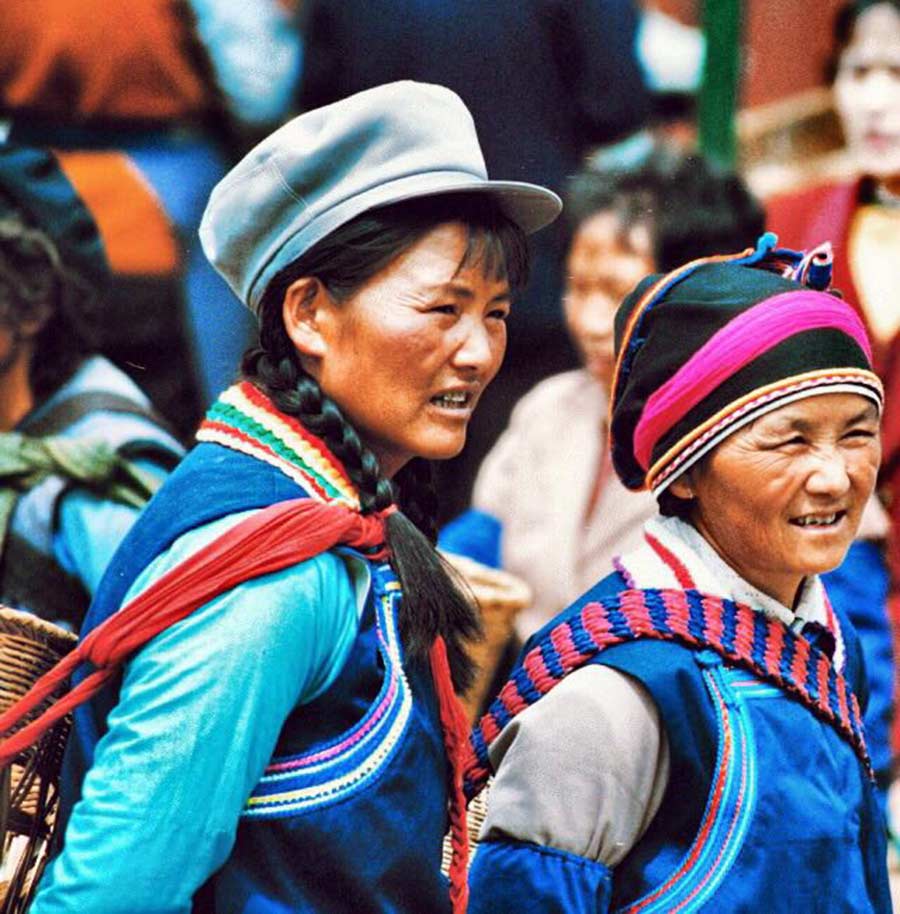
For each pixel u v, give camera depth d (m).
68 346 11.28
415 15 14.80
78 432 10.95
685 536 7.77
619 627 7.55
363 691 6.71
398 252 6.80
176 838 6.31
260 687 6.42
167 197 14.45
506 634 10.74
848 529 7.51
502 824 7.45
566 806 7.35
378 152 6.82
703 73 17.02
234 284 7.14
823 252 7.60
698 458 7.52
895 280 15.07
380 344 6.80
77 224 11.33
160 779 6.32
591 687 7.45
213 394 14.27
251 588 6.50
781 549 7.46
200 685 6.38
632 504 12.64
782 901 7.32
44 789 7.05
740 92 17.03
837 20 16.02
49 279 11.17
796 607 7.83
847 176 16.02
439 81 14.85
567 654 7.60
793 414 7.37
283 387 6.89
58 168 11.39
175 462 11.20
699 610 7.58
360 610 6.73
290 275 6.90
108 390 11.20
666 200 12.18
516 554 12.84
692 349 7.50
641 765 7.37
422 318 6.80
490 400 14.84
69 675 6.67
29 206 11.16
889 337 14.82
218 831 6.37
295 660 6.50
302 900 6.57
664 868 7.38
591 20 14.89
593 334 12.39
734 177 12.33
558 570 12.66
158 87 14.56
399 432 6.90
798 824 7.37
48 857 6.96
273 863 6.56
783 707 7.55
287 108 15.10
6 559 10.70
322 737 6.65
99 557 10.74
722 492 7.52
